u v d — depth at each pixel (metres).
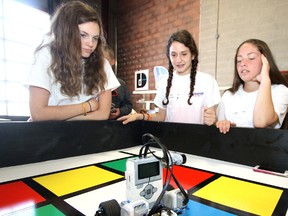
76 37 0.92
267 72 1.09
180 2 3.12
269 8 2.35
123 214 0.38
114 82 1.17
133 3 3.74
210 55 2.82
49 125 0.82
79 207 0.45
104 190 0.54
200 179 0.63
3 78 2.90
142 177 0.43
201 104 1.32
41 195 0.51
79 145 0.90
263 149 0.75
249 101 1.21
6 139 0.73
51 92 0.99
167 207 0.42
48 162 0.79
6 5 2.86
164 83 1.47
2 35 2.86
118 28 4.02
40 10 3.09
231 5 2.62
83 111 1.00
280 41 2.29
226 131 0.83
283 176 0.66
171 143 1.00
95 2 3.52
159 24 3.40
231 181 0.61
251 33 2.48
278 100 1.12
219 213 0.43
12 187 0.56
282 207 0.45
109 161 0.81
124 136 1.06
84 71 1.08
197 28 2.96
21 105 3.07
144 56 3.65
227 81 2.68
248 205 0.46
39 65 0.91
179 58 1.26
